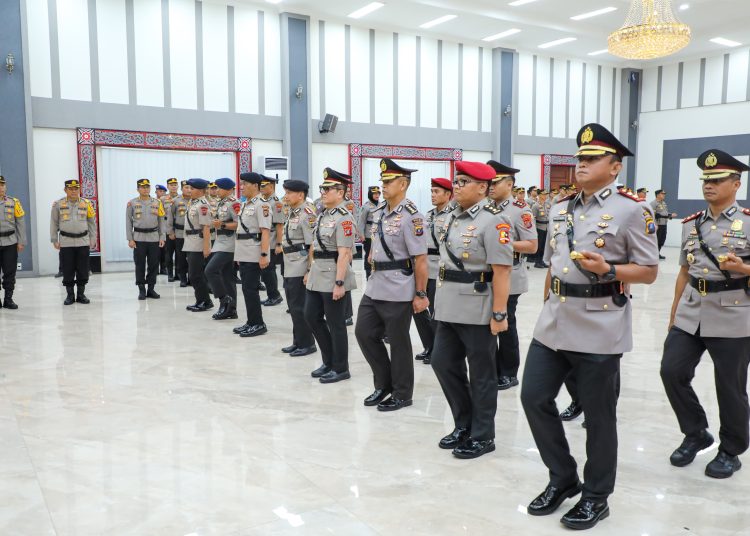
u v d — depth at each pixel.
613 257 2.56
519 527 2.60
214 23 12.21
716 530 2.57
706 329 3.06
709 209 3.15
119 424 3.83
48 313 7.55
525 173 17.09
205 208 7.47
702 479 3.07
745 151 16.77
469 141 15.84
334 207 4.64
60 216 8.06
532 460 3.31
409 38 14.71
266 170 12.67
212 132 12.30
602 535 2.53
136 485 2.99
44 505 2.78
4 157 10.31
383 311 4.03
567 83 17.56
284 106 13.02
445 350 3.41
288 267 5.54
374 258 4.08
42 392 4.46
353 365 5.28
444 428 3.79
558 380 2.71
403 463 3.26
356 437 3.63
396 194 4.03
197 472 3.14
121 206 11.55
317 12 13.16
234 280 7.41
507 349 4.57
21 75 10.34
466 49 15.64
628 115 18.64
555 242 2.69
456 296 3.29
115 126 11.28
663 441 3.57
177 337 6.29
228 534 2.54
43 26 10.55
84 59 10.95
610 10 13.86
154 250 8.70
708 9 13.77
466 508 2.77
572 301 2.59
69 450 3.41
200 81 12.13
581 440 3.59
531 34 15.05
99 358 5.43
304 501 2.83
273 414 4.04
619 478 3.08
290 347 5.71
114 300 8.55
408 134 14.83
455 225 3.33
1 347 5.80
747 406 3.08
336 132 13.80
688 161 17.91
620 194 2.58
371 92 14.25
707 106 17.44
